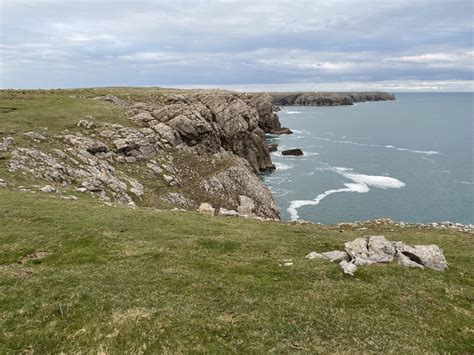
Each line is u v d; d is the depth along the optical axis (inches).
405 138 7027.6
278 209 3019.2
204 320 680.4
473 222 2765.7
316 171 4411.9
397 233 1534.2
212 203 2664.9
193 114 3511.3
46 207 1379.2
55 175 1920.5
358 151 5698.8
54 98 3841.0
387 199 3321.9
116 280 841.5
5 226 1172.5
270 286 847.1
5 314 680.4
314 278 898.7
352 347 631.8
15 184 1644.9
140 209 1596.9
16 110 2977.4
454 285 908.0
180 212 1646.2
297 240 1248.2
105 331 629.6
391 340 658.8
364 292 825.5
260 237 1267.2
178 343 605.9
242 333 654.5
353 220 2851.9
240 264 982.4
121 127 2928.2
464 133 7657.5
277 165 4749.0
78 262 969.5
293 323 693.3
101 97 4168.3
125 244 1091.3
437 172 4291.3
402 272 943.7
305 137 7185.0
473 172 4261.8
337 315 730.8
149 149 2856.8
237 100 4453.7
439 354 628.4
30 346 588.7
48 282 808.9
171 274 890.1
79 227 1199.6
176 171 2851.9
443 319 751.1
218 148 3565.5
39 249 1037.8
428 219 2837.1
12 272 860.0
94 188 1956.2
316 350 617.9
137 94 4722.0
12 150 1956.2
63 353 570.6
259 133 4630.9
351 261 1012.5
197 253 1052.5
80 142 2458.2
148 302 739.4
